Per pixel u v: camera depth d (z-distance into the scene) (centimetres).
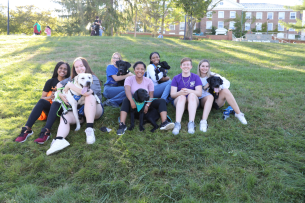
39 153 289
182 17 2797
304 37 3634
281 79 587
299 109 405
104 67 648
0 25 3594
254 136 328
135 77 374
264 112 399
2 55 774
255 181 240
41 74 580
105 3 2161
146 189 234
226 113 381
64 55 805
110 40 1143
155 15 2544
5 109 392
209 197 223
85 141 314
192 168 265
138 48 966
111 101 420
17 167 260
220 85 377
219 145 311
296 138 321
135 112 367
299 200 219
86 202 219
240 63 778
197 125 364
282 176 248
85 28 2228
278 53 967
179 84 383
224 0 3934
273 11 4034
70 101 313
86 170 259
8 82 515
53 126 352
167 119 365
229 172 256
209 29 4003
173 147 304
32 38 1180
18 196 222
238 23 3622
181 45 1094
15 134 324
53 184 243
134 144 305
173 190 231
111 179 249
